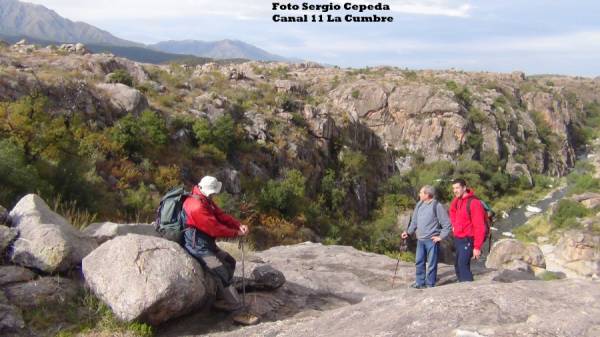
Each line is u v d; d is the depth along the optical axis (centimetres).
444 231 695
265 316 570
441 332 342
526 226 5919
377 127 8675
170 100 3966
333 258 1021
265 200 3538
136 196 2362
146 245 502
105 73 4094
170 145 3284
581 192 7512
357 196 5188
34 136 2072
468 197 666
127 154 2869
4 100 2539
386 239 4359
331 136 5469
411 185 6950
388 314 395
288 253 1080
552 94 13600
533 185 8606
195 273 502
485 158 8469
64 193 1786
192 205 515
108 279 485
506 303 365
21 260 526
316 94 9681
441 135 8394
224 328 511
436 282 791
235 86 5616
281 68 12306
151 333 475
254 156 4053
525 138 10438
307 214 3844
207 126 3659
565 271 4097
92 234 622
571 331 308
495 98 10956
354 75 11950
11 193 1259
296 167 4472
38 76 3031
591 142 13675
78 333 457
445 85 10131
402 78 11500
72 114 2847
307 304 648
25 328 449
